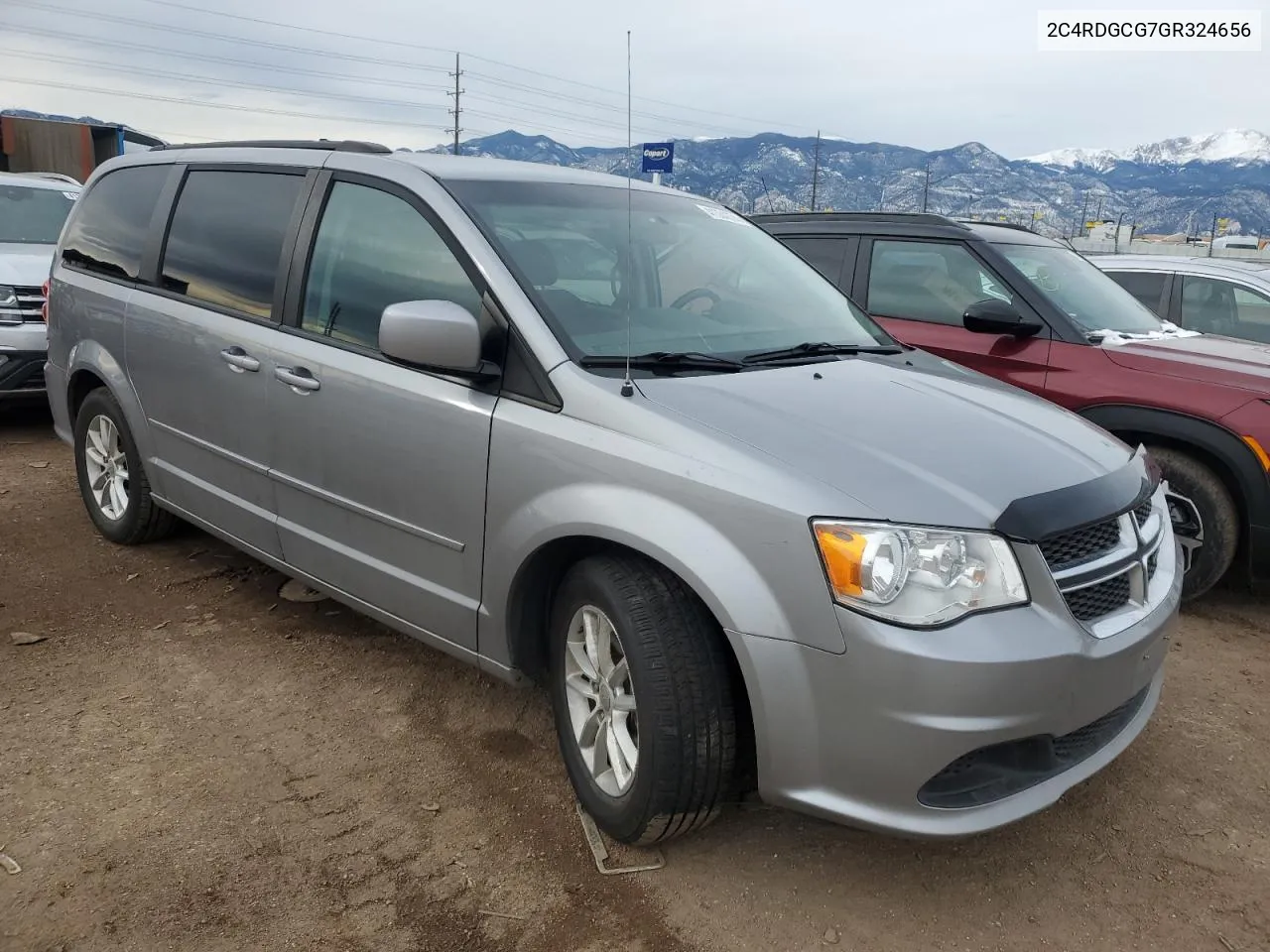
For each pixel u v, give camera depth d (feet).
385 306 10.12
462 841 8.55
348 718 10.58
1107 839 8.99
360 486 10.22
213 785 9.21
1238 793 9.81
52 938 7.20
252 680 11.34
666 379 8.72
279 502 11.48
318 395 10.50
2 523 16.47
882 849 8.71
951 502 7.21
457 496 9.21
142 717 10.42
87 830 8.45
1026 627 7.05
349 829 8.64
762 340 10.39
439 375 9.38
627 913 7.74
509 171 11.01
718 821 9.00
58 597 13.44
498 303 9.09
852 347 10.91
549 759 9.93
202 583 14.12
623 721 8.41
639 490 7.80
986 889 8.23
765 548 7.16
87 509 15.99
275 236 11.64
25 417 25.43
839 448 7.66
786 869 8.38
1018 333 16.07
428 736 10.28
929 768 6.89
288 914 7.56
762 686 7.21
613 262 10.25
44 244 25.63
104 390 14.66
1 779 9.14
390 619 10.44
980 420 8.78
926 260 18.03
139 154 15.06
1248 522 13.88
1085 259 19.24
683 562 7.45
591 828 8.77
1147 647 7.94
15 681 11.07
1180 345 16.02
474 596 9.30
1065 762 7.72
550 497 8.36
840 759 7.11
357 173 10.94
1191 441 14.21
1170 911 8.02
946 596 6.93
